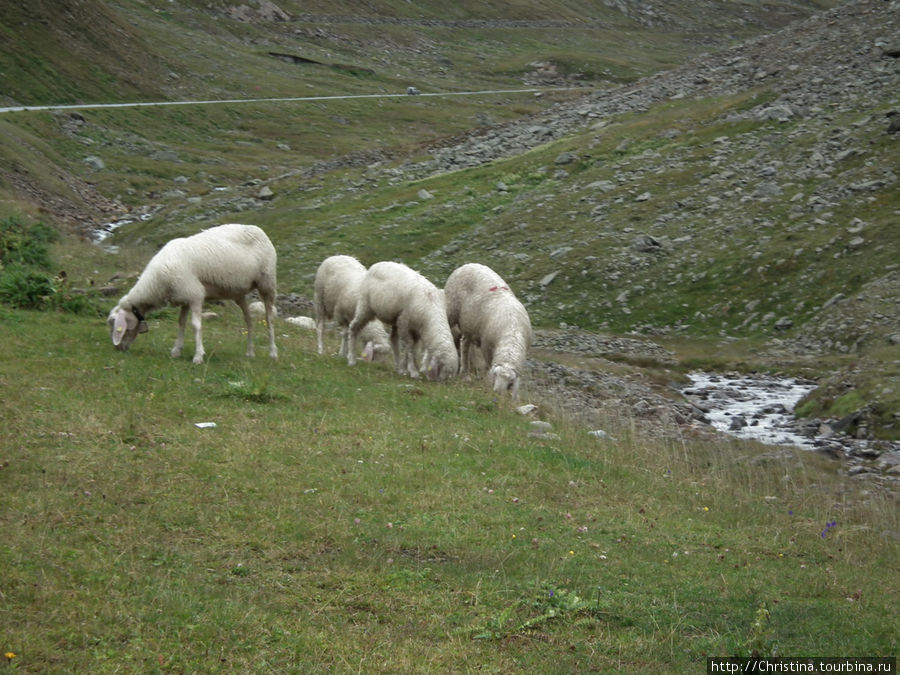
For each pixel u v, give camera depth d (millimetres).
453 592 7715
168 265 14039
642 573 8570
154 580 7121
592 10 172000
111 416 11211
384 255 38688
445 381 16281
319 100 90500
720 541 9891
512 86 118250
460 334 18047
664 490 11734
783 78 53656
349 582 7660
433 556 8492
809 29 62188
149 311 14516
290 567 7828
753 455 15859
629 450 13703
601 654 6840
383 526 8992
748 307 29922
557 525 9680
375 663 6348
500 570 8234
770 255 32000
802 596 8375
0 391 11648
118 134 65750
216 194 52188
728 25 178375
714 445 16438
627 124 52000
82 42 80500
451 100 100812
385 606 7316
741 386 23969
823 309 28703
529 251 36781
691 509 11117
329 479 10117
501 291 17125
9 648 5836
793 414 21047
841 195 35312
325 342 19703
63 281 18031
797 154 40250
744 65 59438
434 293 16547
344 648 6508
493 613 7383
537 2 167250
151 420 11328
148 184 55938
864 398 19844
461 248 38656
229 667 6066
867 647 7203
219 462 10227
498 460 11766
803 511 11836
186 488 9250
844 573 9141
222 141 72750
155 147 64938
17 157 49156
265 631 6602
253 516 8805
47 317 16594
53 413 11023
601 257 34531
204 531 8336
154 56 87750
